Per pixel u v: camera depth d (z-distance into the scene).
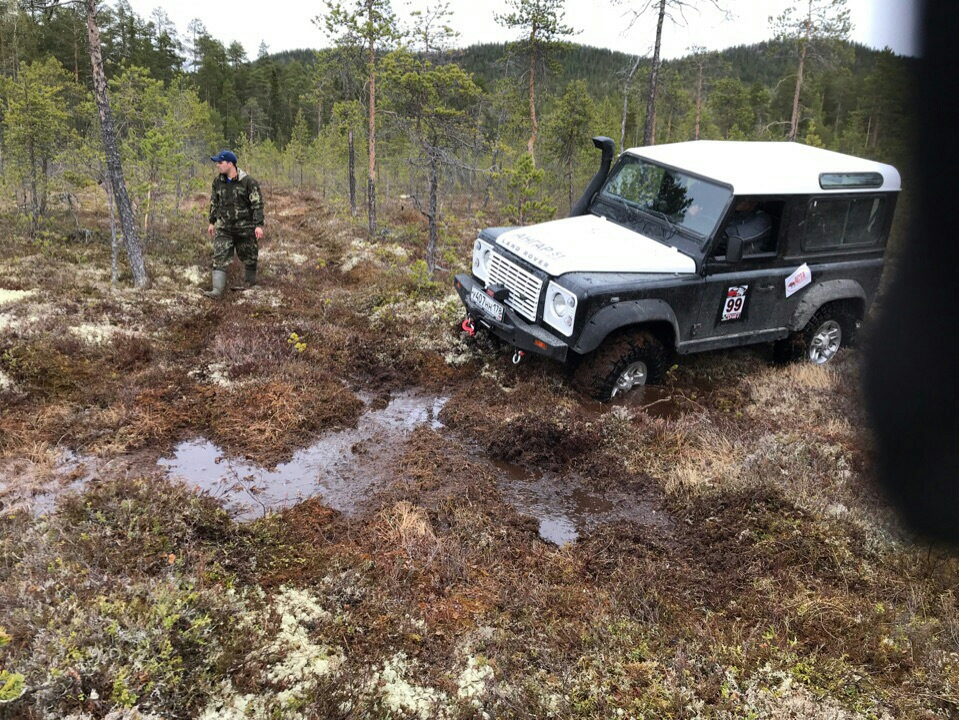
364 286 9.81
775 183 6.47
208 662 3.05
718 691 3.15
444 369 6.94
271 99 62.59
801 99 30.09
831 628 3.55
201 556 3.81
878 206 7.35
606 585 3.94
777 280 6.75
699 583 3.95
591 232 6.69
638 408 6.07
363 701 2.98
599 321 5.69
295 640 3.33
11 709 2.63
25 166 11.45
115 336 6.69
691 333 6.42
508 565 4.09
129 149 11.17
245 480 4.84
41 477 4.55
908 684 3.21
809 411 6.16
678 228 6.55
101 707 2.71
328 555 4.03
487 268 6.84
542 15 18.48
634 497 4.96
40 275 8.51
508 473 5.22
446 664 3.28
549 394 6.30
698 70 30.33
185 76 26.20
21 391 5.51
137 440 5.14
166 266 9.91
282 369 6.49
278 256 11.34
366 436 5.64
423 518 4.42
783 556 4.15
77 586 3.36
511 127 21.91
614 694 3.14
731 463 5.20
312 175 30.09
